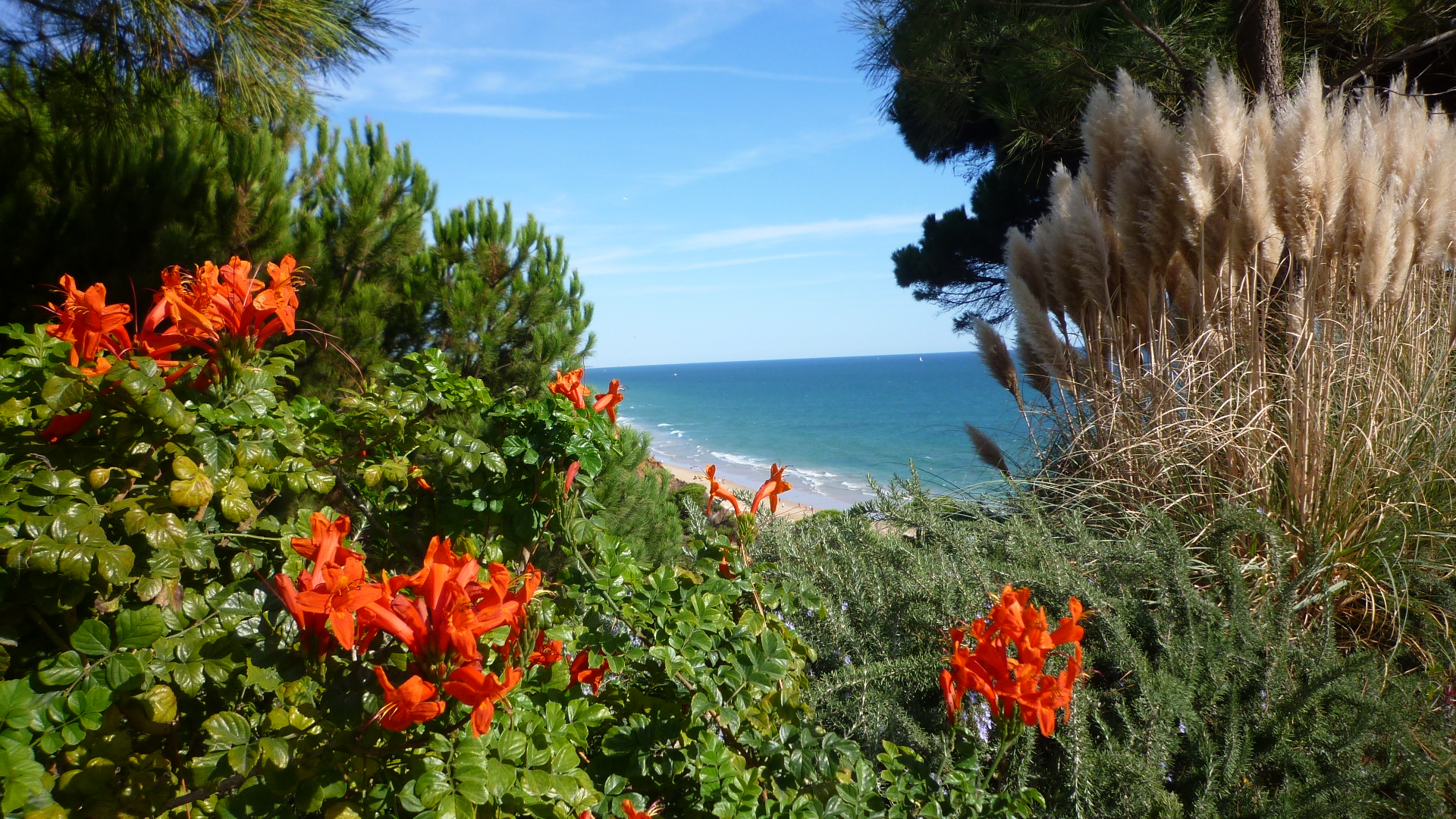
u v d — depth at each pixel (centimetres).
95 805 103
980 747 173
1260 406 310
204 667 110
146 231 384
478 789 98
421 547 201
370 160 466
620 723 159
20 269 378
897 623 216
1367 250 303
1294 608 213
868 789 137
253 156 405
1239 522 232
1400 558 253
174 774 119
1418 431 294
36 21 362
